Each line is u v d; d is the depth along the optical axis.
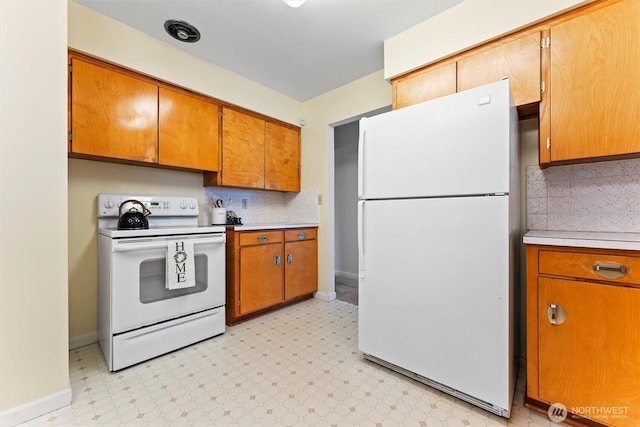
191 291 2.04
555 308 1.28
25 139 1.31
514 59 1.60
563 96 1.46
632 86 1.29
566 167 1.73
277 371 1.70
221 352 1.94
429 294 1.50
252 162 2.87
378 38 2.13
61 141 1.41
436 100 1.49
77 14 1.77
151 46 2.10
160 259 1.89
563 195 1.73
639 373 1.10
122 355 1.70
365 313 1.78
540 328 1.32
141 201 2.28
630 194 1.55
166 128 2.22
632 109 1.29
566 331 1.25
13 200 1.28
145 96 2.10
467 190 1.38
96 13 1.84
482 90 1.35
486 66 1.70
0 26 1.26
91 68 1.85
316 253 3.22
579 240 1.21
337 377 1.64
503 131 1.29
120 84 1.97
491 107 1.32
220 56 2.39
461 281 1.40
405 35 2.04
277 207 3.48
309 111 3.32
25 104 1.31
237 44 2.21
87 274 2.03
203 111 2.46
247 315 2.58
